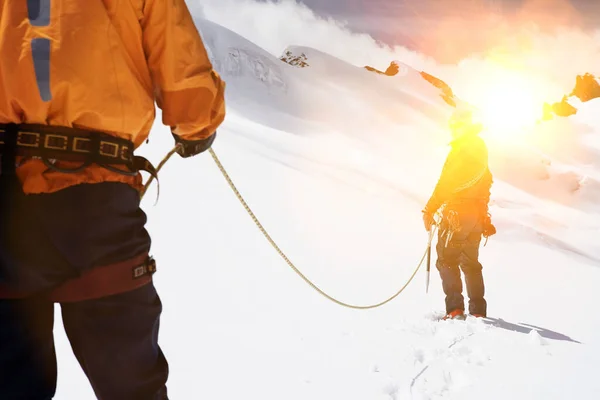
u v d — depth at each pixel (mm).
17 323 1688
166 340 4043
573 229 27953
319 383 3482
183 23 1862
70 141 1686
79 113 1699
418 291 7500
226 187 11539
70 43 1706
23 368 1703
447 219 5895
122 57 1776
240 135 22062
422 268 9336
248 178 13359
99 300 1711
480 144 6020
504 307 6984
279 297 5730
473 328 5043
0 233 1642
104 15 1766
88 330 1723
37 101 1667
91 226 1676
